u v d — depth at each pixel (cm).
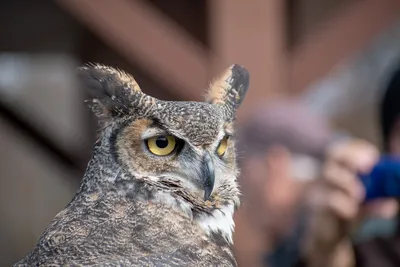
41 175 2248
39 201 2241
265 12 1047
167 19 1062
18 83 2130
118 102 641
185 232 638
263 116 980
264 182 959
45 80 2156
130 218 621
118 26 1055
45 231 617
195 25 1183
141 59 1057
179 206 645
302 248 934
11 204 2228
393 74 950
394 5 1111
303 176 931
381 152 1015
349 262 907
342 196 889
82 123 1595
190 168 649
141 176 638
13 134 1688
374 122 1975
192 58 1053
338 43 1104
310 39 1112
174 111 651
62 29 1375
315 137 945
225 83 708
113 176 632
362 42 1108
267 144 949
